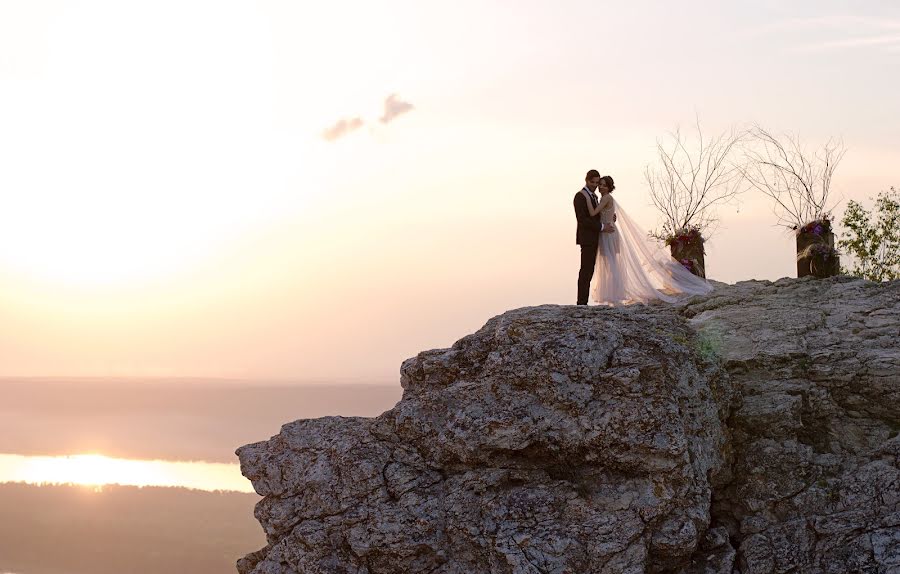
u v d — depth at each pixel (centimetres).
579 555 1294
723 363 1593
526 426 1394
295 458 1522
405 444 1484
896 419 1498
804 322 1683
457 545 1361
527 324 1531
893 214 3291
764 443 1490
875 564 1284
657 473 1345
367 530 1395
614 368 1416
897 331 1608
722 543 1380
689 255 2200
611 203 2061
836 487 1409
